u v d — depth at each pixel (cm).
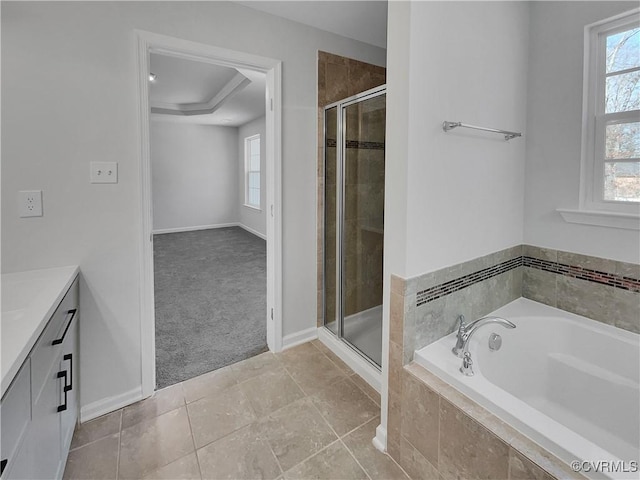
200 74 453
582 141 183
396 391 154
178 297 365
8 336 95
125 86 177
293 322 262
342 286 259
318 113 252
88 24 166
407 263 146
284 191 244
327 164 261
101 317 182
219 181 816
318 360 243
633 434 156
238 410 191
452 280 167
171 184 762
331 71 254
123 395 193
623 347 164
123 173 180
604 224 176
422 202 149
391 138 148
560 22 187
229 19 207
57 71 160
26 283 144
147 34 180
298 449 164
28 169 158
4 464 78
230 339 273
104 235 178
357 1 210
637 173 169
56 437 126
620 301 175
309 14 225
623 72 170
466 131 166
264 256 548
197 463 156
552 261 201
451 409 127
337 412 190
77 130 167
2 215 155
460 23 156
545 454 103
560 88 190
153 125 732
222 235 731
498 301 200
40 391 107
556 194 196
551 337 187
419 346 156
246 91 476
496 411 119
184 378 221
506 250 201
